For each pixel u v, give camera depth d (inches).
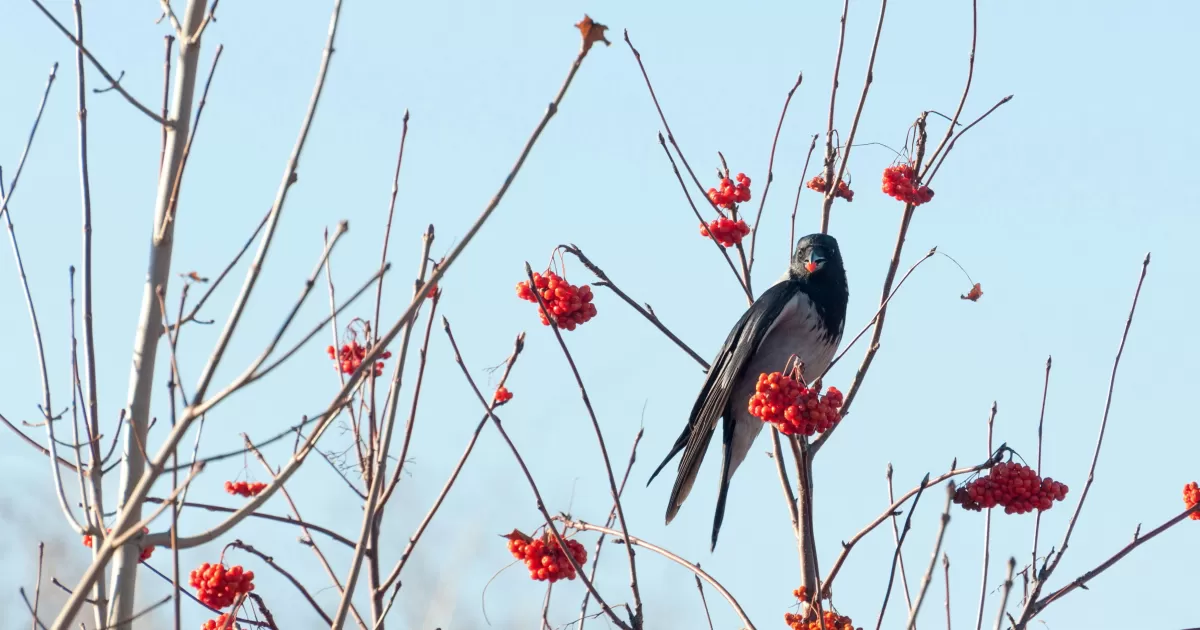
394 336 279.1
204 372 276.1
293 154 290.2
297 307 275.9
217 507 369.4
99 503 322.3
